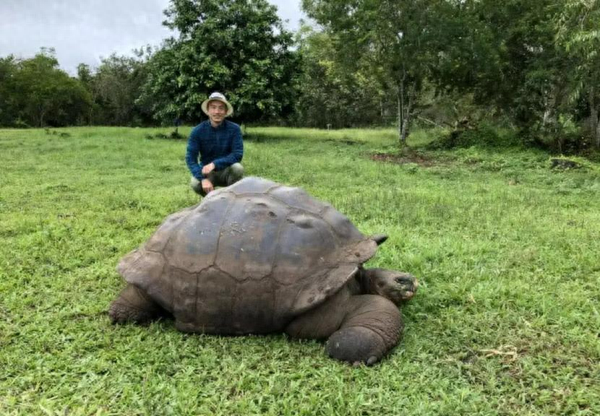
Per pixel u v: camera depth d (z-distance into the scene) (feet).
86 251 15.31
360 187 26.89
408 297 10.14
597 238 16.26
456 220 18.74
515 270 13.58
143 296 10.56
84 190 25.67
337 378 8.49
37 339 10.00
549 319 10.71
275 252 9.54
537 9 45.06
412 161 39.99
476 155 41.47
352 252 9.85
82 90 118.73
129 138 57.82
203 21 57.77
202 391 8.37
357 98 103.91
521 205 21.68
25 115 117.50
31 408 7.95
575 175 30.99
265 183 11.10
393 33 49.11
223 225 10.02
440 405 7.89
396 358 9.18
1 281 12.91
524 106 46.68
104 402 8.11
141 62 125.59
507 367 9.05
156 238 10.71
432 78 52.95
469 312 11.19
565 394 8.17
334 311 9.46
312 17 54.90
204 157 18.38
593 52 33.09
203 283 9.66
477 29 46.26
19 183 27.45
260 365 9.07
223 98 17.08
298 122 106.73
